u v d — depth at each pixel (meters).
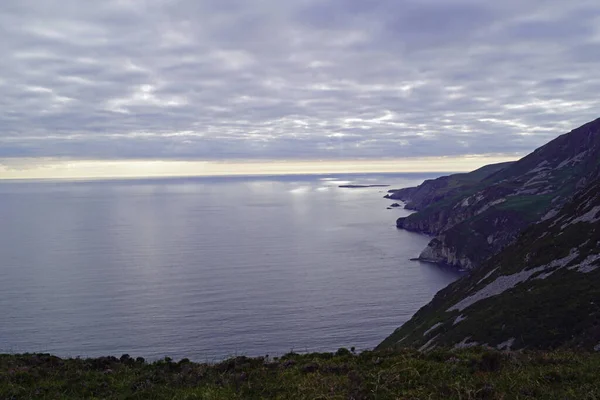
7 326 102.56
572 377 15.28
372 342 90.50
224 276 153.38
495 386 14.59
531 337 32.66
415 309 114.44
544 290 42.62
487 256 156.12
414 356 19.31
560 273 47.09
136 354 85.12
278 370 18.31
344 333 96.62
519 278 55.16
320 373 17.45
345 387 15.38
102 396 15.78
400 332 71.75
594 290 36.31
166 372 18.80
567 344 29.34
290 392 15.35
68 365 19.73
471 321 44.88
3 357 20.64
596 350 25.52
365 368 18.00
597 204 60.56
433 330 53.75
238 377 17.14
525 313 37.75
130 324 102.88
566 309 34.47
